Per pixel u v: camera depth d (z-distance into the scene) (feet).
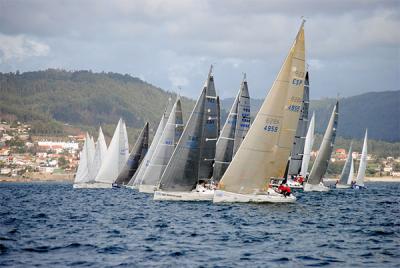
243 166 305.53
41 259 157.48
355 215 290.35
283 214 276.00
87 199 442.50
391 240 197.26
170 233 209.46
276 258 161.58
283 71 300.81
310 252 171.42
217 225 232.53
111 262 154.10
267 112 301.63
